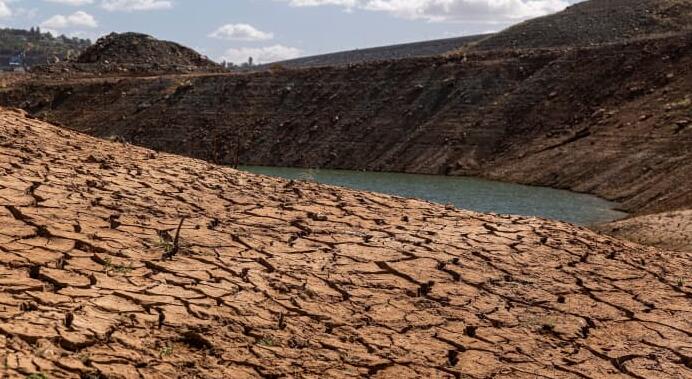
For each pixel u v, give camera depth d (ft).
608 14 326.44
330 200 53.88
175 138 233.76
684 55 185.37
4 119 69.05
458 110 204.44
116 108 259.19
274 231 42.60
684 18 307.99
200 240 38.65
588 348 30.48
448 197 141.08
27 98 279.08
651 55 191.72
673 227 83.56
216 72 323.16
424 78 222.48
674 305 37.09
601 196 137.59
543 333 31.60
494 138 188.55
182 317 27.66
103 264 32.73
